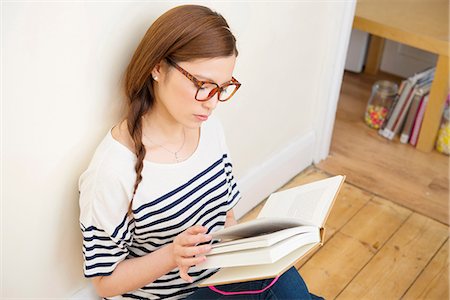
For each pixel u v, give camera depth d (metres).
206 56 1.13
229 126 1.89
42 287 1.43
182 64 1.15
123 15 1.26
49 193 1.31
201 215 1.38
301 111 2.29
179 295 1.43
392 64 3.29
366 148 2.67
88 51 1.23
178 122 1.28
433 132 2.61
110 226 1.24
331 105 2.39
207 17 1.14
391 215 2.26
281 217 1.24
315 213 1.29
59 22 1.15
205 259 1.21
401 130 2.78
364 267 2.00
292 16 1.93
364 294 1.90
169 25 1.14
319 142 2.48
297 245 1.17
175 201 1.30
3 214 1.25
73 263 1.48
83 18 1.19
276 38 1.91
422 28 2.53
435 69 2.72
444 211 2.31
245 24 1.73
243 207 2.15
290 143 2.32
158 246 1.36
